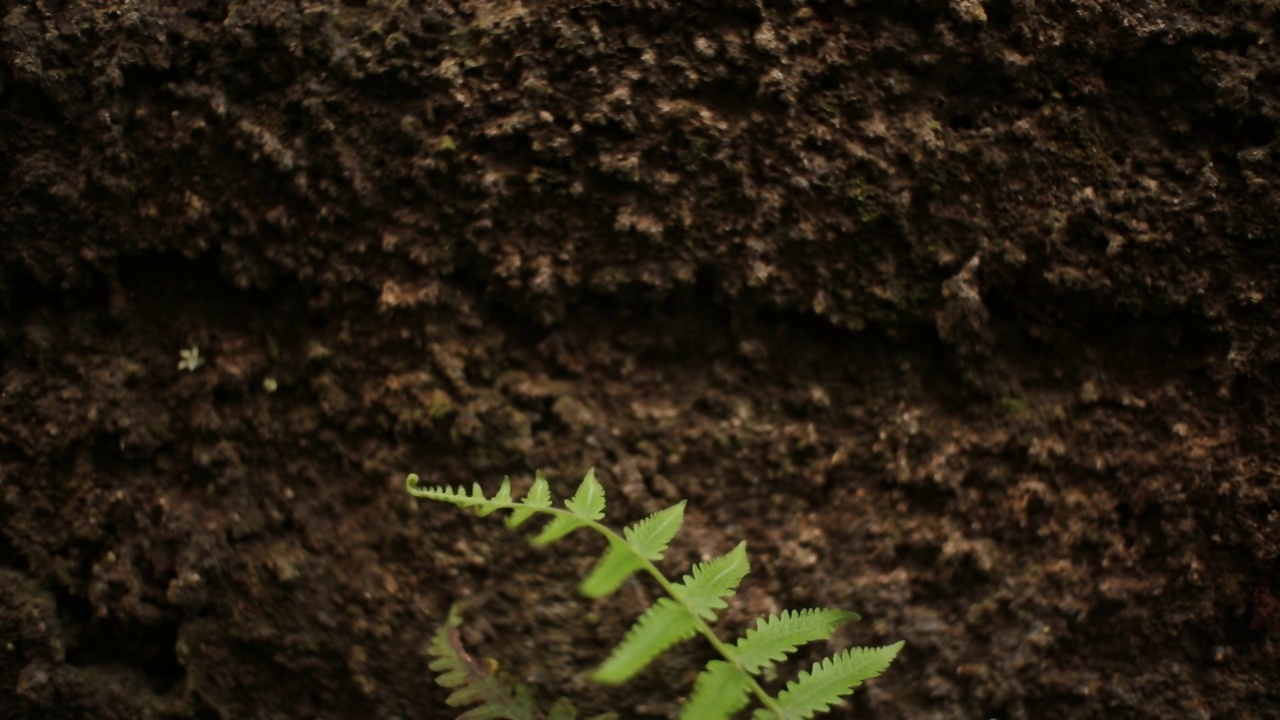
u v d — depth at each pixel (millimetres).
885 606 582
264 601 581
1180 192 584
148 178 588
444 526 581
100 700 581
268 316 594
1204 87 586
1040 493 584
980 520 585
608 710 576
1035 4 588
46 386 587
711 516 588
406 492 582
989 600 582
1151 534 581
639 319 596
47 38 583
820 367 596
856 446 592
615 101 583
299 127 585
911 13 589
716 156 585
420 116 584
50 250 586
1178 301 581
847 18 590
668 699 577
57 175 585
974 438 588
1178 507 579
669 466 590
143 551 583
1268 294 576
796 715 512
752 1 585
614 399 593
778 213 587
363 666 579
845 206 586
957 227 587
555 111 584
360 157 585
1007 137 586
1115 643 581
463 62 585
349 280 586
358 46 585
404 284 585
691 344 598
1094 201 583
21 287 589
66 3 588
